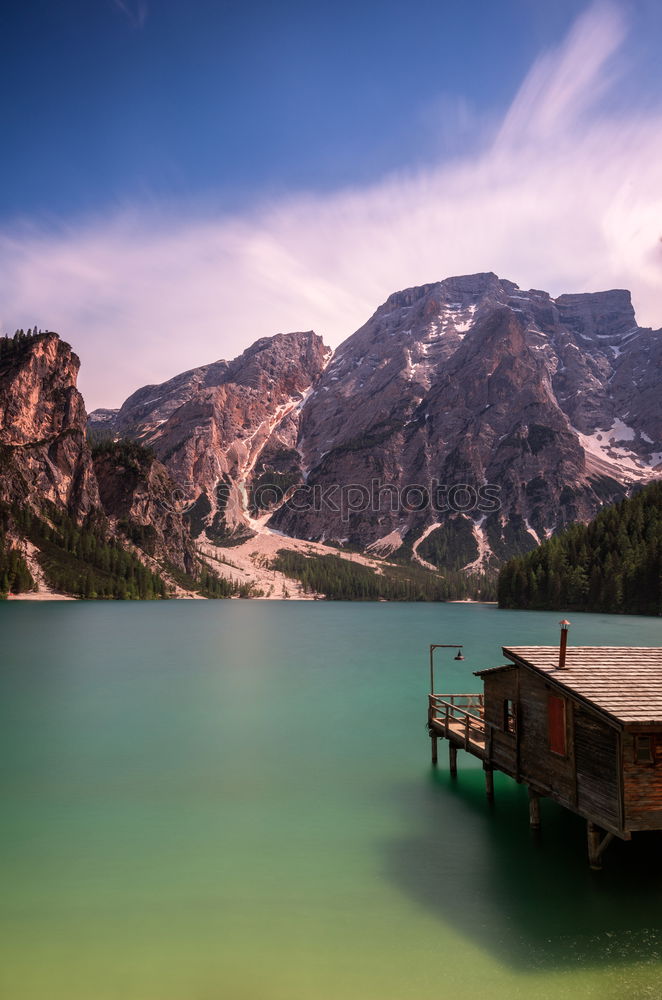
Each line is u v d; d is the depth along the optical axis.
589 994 16.66
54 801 31.80
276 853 25.66
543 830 28.17
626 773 21.58
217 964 18.00
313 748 42.19
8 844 26.45
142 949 18.72
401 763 38.91
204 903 21.56
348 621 193.50
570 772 24.66
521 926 20.03
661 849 26.03
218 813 30.22
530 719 27.70
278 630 153.75
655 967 17.88
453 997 16.53
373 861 24.92
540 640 122.75
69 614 189.88
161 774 36.38
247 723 49.84
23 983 17.06
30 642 113.69
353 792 33.34
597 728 22.95
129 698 60.66
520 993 16.66
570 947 18.84
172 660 92.06
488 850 25.92
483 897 21.94
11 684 68.69
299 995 16.58
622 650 28.47
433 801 32.03
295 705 57.12
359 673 78.38
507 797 32.72
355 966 17.86
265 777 35.81
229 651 105.19
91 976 17.39
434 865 24.59
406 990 16.80
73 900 21.70
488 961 18.16
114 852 25.70
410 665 86.75
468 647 110.88
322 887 22.67
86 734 45.94
